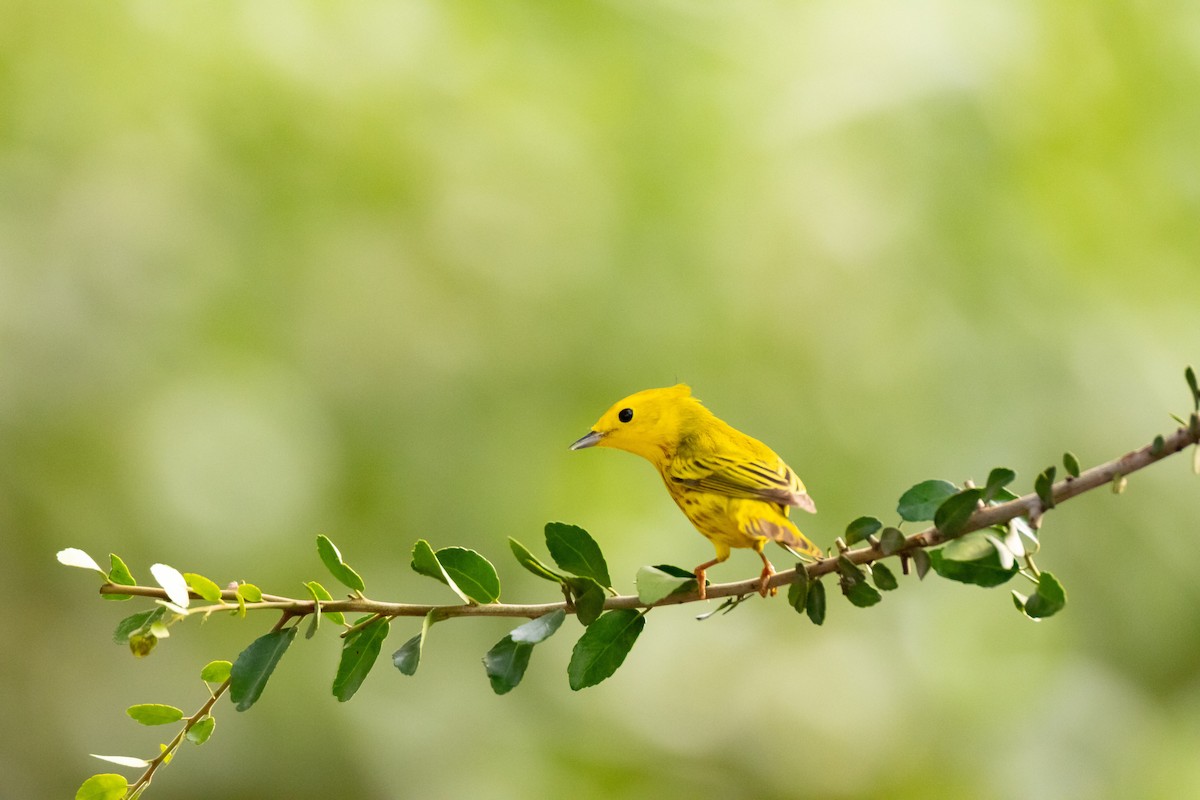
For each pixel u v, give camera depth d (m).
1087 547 14.22
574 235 14.24
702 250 14.40
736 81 14.77
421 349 13.95
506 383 13.98
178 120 13.70
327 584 13.27
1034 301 14.50
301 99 13.63
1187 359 14.46
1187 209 14.80
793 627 14.60
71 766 13.22
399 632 13.45
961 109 14.62
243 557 12.98
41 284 13.30
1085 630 14.27
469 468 13.71
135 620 5.11
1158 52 14.90
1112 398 14.24
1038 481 5.09
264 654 5.19
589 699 14.09
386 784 13.06
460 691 13.49
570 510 13.68
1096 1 14.80
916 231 14.58
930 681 14.32
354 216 13.95
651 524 13.75
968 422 14.17
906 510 5.32
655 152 14.48
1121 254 14.72
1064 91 14.79
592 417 13.99
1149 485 14.23
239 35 13.68
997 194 14.66
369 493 13.60
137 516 12.95
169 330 13.55
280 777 12.96
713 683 14.41
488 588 5.44
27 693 13.21
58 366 13.21
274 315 13.70
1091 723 13.94
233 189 13.77
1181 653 14.25
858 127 14.61
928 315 14.46
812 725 14.27
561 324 14.07
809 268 14.50
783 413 14.25
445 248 14.06
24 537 13.01
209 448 13.09
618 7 14.63
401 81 13.84
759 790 14.15
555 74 14.48
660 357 14.12
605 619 5.49
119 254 13.61
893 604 14.64
